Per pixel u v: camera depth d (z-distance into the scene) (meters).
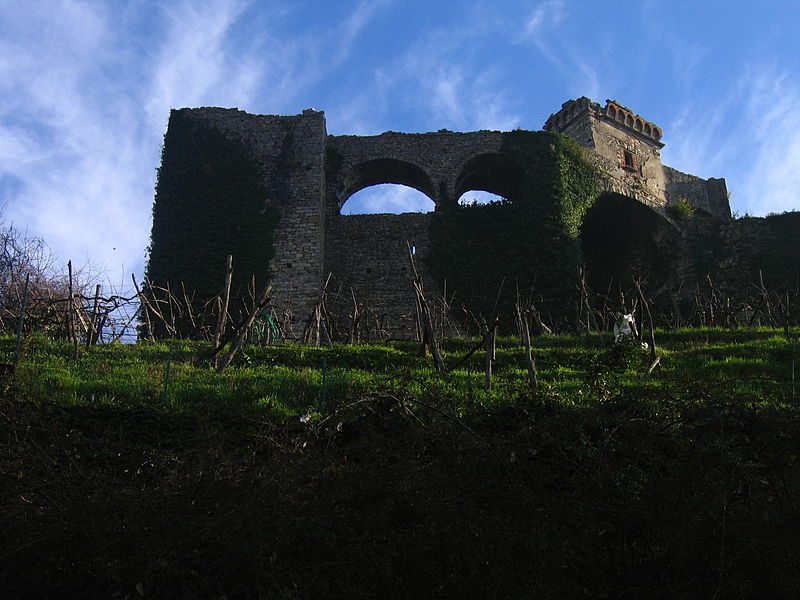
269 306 25.39
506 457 6.82
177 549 6.26
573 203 39.09
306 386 13.98
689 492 6.24
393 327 35.88
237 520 6.22
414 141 40.44
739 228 41.47
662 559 6.22
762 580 6.08
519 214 37.91
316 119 39.19
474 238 37.66
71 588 6.31
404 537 6.35
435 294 36.72
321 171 38.09
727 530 6.06
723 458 6.14
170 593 6.14
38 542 6.29
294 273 35.94
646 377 15.15
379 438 7.37
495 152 39.72
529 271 36.44
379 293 37.00
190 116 39.22
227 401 12.98
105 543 6.28
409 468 6.65
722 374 16.94
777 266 39.78
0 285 28.42
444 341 22.73
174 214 36.94
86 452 7.70
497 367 18.27
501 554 6.15
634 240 43.84
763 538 6.04
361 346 21.48
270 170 38.06
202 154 38.25
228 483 6.68
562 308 35.16
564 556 6.08
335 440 8.31
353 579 6.27
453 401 9.21
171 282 35.25
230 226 36.62
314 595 6.16
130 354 18.06
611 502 6.40
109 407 11.16
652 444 6.75
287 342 23.64
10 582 6.12
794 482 6.48
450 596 6.20
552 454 7.01
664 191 45.09
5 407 9.02
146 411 11.02
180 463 7.20
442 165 39.81
